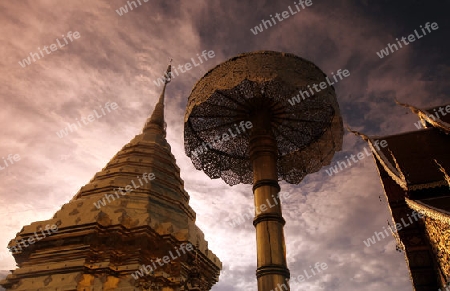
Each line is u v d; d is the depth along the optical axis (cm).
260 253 734
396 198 1380
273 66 884
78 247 1177
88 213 1236
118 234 1208
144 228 1227
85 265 1148
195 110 1051
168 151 1800
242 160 1223
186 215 1490
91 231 1188
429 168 1254
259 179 830
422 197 1172
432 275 1212
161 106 2067
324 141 1127
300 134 1120
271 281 692
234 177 1255
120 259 1206
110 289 1148
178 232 1306
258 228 770
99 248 1198
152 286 1191
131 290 1130
